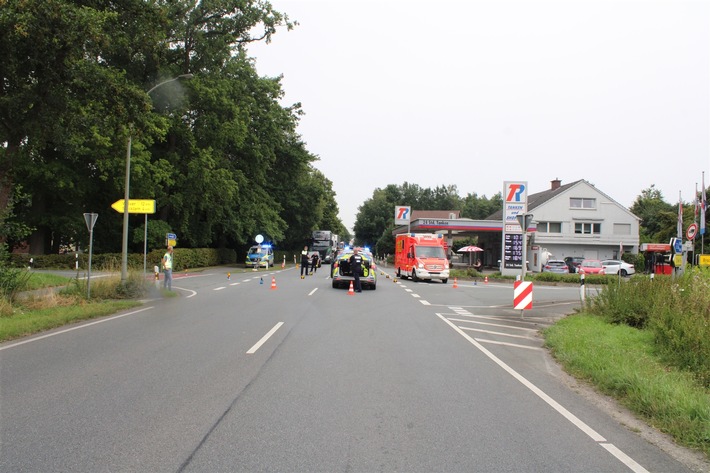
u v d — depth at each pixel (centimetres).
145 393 593
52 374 680
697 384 673
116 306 1434
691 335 783
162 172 3456
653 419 533
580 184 5672
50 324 1099
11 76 1457
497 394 622
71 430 469
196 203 4053
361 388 631
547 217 5634
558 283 3186
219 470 389
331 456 420
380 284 2703
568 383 693
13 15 1254
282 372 705
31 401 557
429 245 3042
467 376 711
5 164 1565
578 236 5628
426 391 626
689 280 1211
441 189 11644
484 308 1659
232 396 586
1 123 1523
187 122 3931
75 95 1596
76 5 1560
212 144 3956
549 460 423
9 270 1425
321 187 6384
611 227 5675
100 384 630
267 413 527
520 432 489
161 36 1809
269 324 1162
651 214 7462
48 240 4262
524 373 743
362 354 841
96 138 2767
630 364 750
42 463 397
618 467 413
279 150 5288
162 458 410
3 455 411
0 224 1472
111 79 1583
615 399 620
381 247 7925
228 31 3584
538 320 1380
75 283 1666
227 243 5822
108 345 896
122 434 461
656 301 1122
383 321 1256
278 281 2723
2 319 1118
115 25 1680
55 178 3281
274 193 5753
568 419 533
